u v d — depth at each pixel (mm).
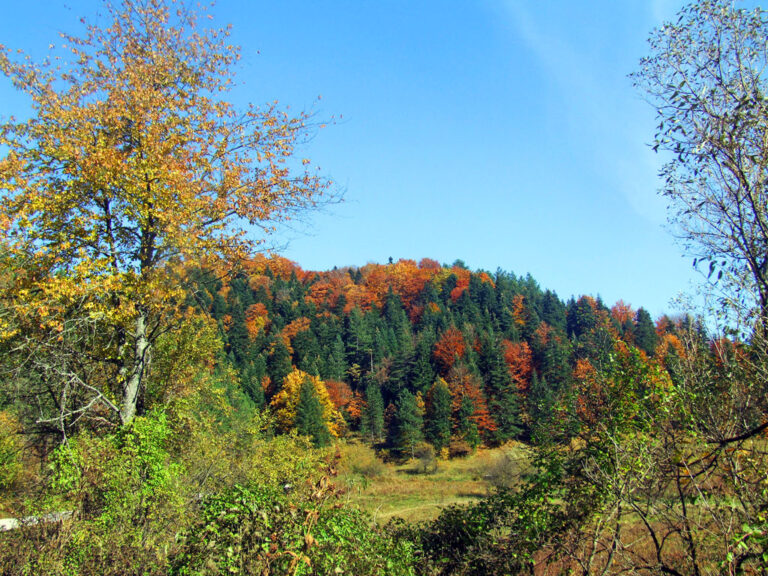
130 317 10719
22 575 6461
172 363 14367
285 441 18375
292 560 5656
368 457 54219
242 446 15789
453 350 68250
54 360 10195
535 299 102938
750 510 5367
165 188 10148
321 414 55438
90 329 10961
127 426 8773
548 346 61312
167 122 10828
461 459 54000
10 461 11891
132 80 10820
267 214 11531
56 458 7934
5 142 10211
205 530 6270
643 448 6691
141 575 6586
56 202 10109
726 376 5988
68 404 11367
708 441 5863
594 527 7707
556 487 8500
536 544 8039
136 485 7660
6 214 9859
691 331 6523
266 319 81250
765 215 6328
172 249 10750
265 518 6098
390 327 85938
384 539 7680
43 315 9375
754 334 5836
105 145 10562
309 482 7012
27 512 7352
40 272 10070
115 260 10727
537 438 9484
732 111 6602
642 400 7559
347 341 80438
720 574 5391
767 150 6320
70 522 7004
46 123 10453
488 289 98812
